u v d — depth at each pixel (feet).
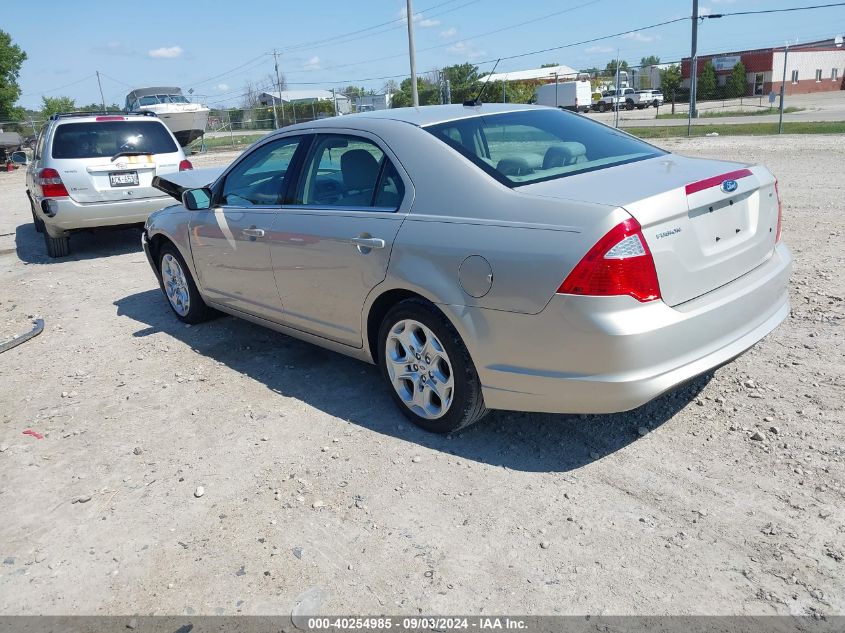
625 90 160.15
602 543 9.04
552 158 11.75
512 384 10.41
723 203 10.43
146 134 30.55
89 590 9.00
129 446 12.67
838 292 17.31
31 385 16.05
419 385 12.02
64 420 14.01
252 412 13.60
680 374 9.66
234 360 16.52
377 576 8.80
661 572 8.45
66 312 22.00
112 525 10.33
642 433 11.55
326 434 12.48
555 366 9.87
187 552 9.56
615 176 10.79
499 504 10.02
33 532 10.35
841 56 193.47
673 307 9.68
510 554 8.98
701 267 9.99
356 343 13.15
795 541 8.76
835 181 34.40
